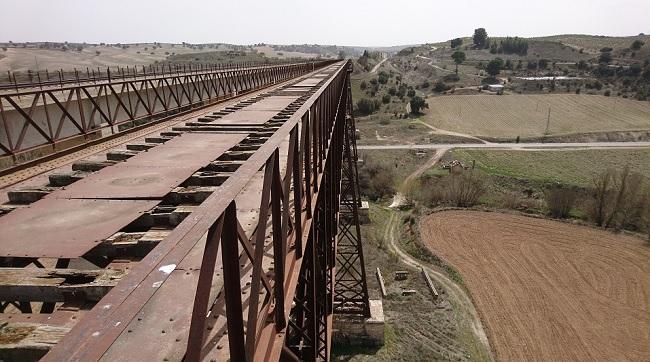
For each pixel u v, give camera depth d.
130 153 8.47
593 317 24.62
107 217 5.02
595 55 160.62
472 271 29.09
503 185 48.59
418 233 33.91
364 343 19.70
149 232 4.72
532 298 26.19
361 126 75.25
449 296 25.28
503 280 28.11
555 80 122.19
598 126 76.81
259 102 16.11
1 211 5.62
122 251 4.41
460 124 78.19
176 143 9.08
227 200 2.36
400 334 20.83
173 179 6.41
